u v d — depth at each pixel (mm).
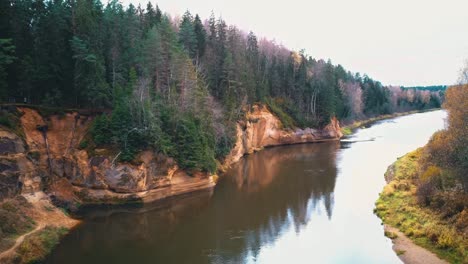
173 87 51750
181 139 46062
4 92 39875
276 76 98688
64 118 43156
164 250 29906
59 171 41188
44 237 30594
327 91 100750
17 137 36719
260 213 39031
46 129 41625
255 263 27766
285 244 31141
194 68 62312
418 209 34875
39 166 38688
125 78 51156
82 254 28953
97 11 52188
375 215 37750
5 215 29500
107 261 27828
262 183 51312
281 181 52281
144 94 44938
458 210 31078
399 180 46281
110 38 50906
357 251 29500
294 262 27938
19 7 44031
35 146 39688
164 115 46281
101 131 42344
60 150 42000
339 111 118250
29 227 30938
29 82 41781
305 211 39375
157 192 43125
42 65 42812
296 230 34188
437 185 36531
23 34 44156
